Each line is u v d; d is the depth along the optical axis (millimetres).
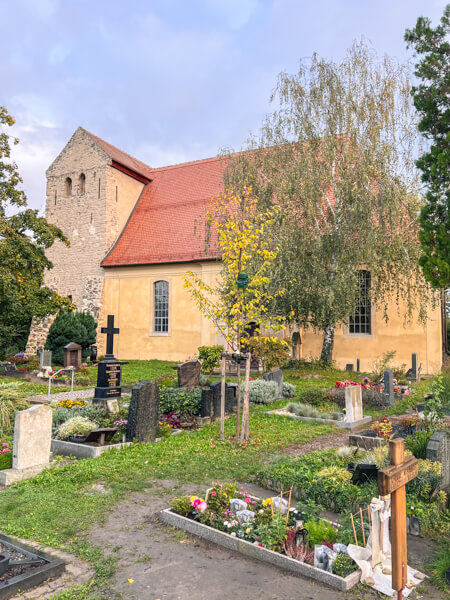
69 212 32312
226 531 5492
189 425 11672
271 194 19625
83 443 9641
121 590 4426
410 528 5703
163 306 28406
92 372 22688
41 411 8172
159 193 33312
